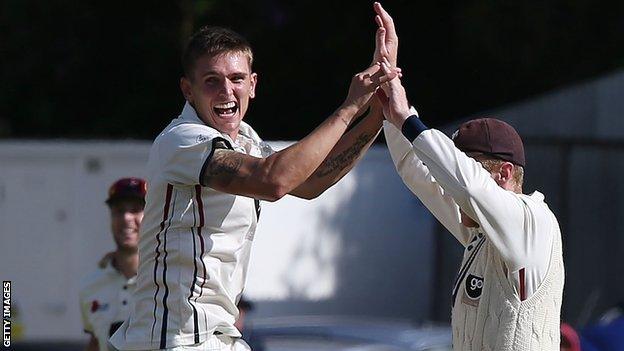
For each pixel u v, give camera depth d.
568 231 46.81
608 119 48.25
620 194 47.66
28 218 49.78
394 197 50.94
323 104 74.19
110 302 25.39
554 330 16.50
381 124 17.78
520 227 16.16
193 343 16.06
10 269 49.56
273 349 29.02
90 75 73.81
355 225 50.56
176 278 16.14
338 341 29.33
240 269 16.55
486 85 73.50
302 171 15.64
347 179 50.53
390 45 16.98
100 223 49.81
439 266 49.53
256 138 17.38
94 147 49.81
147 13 74.00
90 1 73.56
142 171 50.03
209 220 16.17
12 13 72.88
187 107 16.80
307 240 50.09
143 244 16.55
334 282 50.25
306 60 73.88
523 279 16.22
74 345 49.09
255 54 73.62
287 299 49.81
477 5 72.00
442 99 73.81
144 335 16.23
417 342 29.14
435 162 16.30
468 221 17.25
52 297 49.50
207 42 16.45
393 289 50.75
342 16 73.69
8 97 72.94
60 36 73.50
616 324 32.50
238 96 16.53
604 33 70.88
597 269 47.25
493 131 17.14
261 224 49.72
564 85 71.25
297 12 73.62
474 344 16.58
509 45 72.06
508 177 17.09
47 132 73.19
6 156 49.78
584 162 47.44
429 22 73.69
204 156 15.89
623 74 47.94
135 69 74.31
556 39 71.25
